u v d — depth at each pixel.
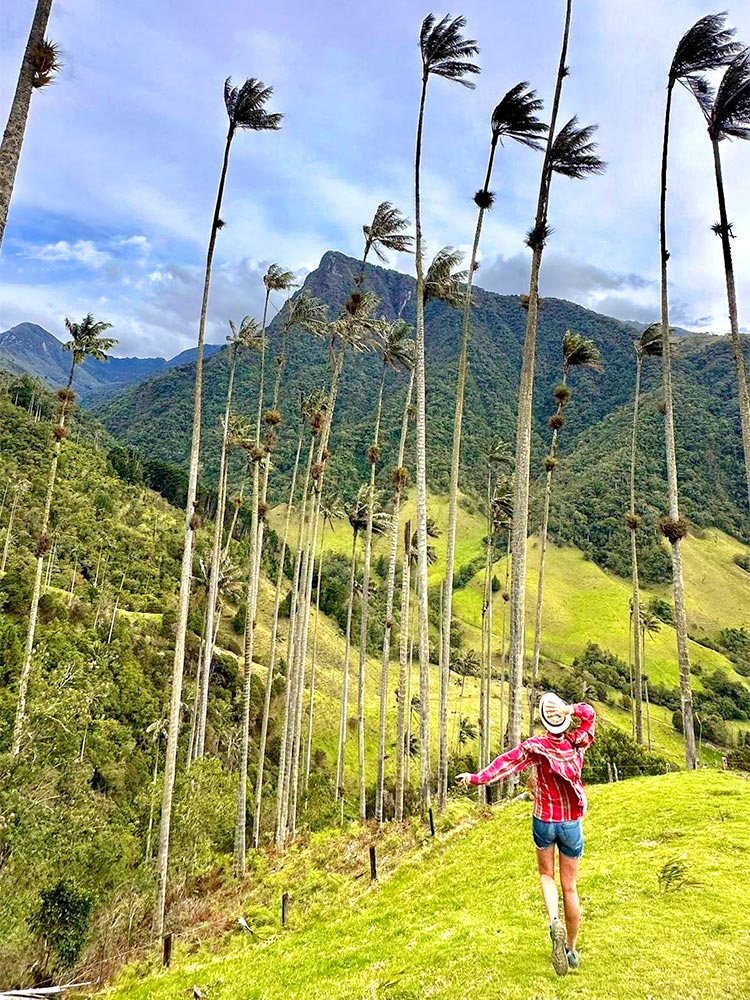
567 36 19.97
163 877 18.31
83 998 12.59
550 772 5.54
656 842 10.55
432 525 42.81
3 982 15.35
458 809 18.61
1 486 72.00
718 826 10.70
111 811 26.55
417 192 21.78
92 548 74.62
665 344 22.52
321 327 32.62
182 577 19.66
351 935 10.09
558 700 5.77
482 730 35.56
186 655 59.41
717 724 75.00
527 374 19.73
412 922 9.51
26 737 20.72
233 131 20.14
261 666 68.38
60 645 35.06
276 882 19.80
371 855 14.74
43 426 94.94
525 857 11.46
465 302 23.77
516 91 20.02
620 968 5.62
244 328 33.97
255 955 10.98
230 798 25.70
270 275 33.31
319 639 80.62
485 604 37.00
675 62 20.88
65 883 17.44
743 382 18.91
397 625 85.31
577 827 5.50
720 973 5.26
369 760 58.19
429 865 13.88
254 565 30.09
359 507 41.25
